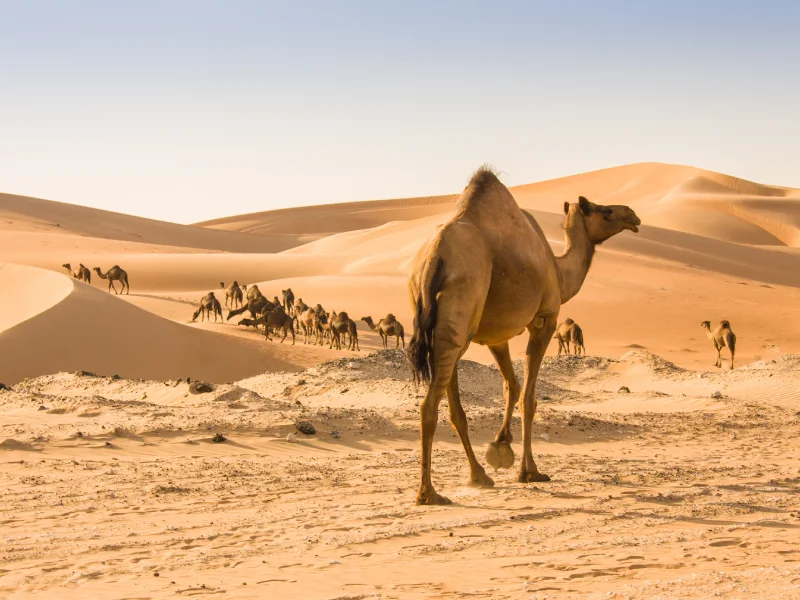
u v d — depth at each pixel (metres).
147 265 113.44
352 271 105.44
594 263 102.12
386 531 9.12
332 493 11.89
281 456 16.06
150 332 46.06
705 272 107.44
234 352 47.88
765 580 6.66
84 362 41.78
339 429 18.91
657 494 11.59
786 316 82.06
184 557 8.09
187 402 23.58
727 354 64.50
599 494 11.66
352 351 58.66
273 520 9.87
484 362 55.44
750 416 24.73
